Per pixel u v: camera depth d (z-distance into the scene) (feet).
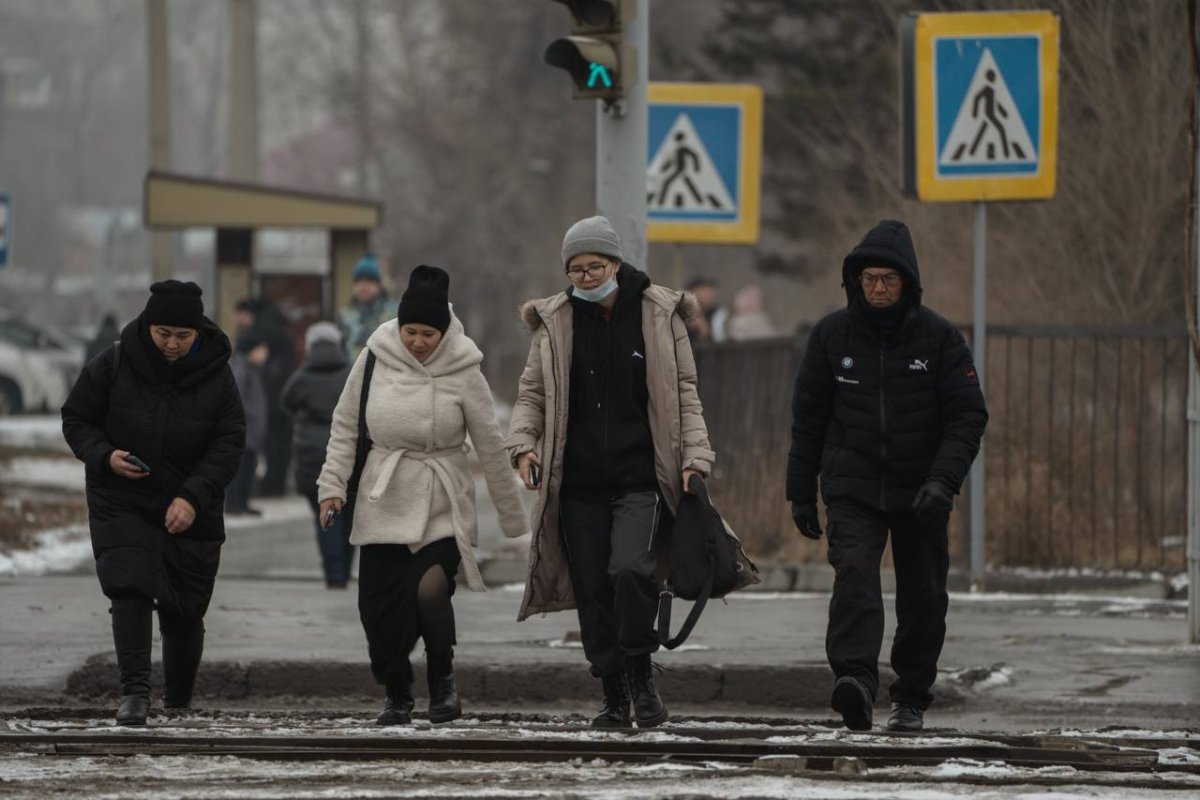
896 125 232.32
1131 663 113.70
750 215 152.56
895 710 89.76
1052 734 86.79
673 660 109.70
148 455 89.20
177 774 72.64
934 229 206.90
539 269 622.54
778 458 168.14
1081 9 183.21
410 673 90.74
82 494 232.73
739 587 86.38
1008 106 140.67
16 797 67.15
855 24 265.95
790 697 106.83
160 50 280.51
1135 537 158.81
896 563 89.66
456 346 90.33
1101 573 153.89
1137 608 139.74
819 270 282.77
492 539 195.00
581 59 109.29
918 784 70.69
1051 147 140.46
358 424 90.84
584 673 108.06
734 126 152.56
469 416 90.07
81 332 592.60
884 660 110.52
